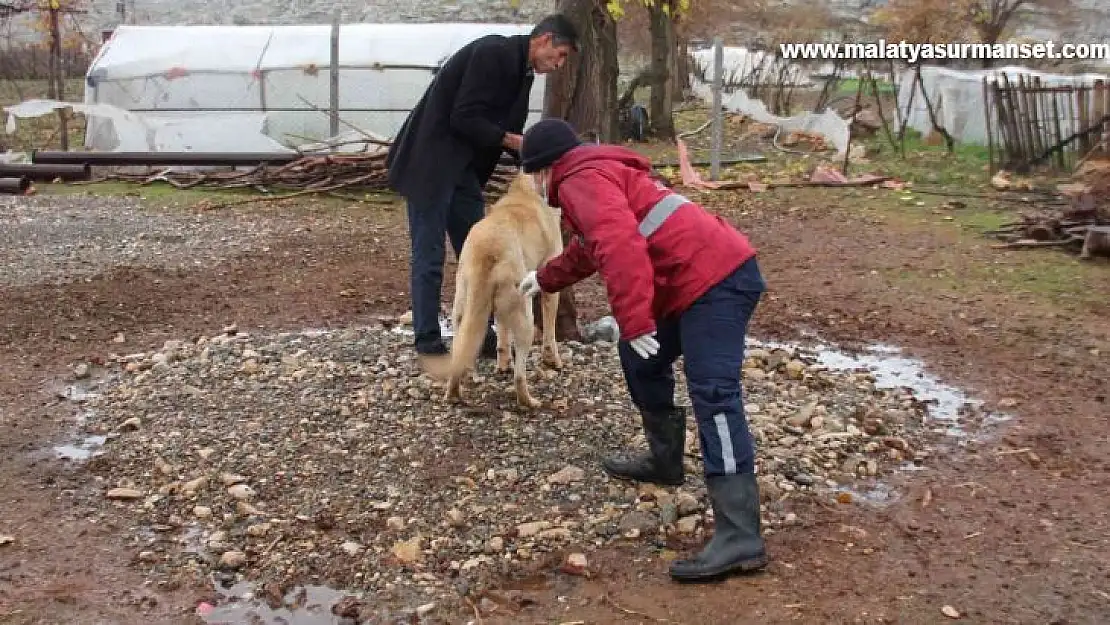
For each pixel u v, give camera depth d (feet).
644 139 64.28
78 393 18.31
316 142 50.21
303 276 27.84
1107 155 44.04
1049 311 24.63
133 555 12.51
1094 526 13.48
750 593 11.64
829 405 17.79
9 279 26.89
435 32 55.62
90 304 24.50
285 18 123.34
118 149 50.44
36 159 46.03
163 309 24.30
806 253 31.35
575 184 11.83
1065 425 17.47
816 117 60.95
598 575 12.07
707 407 11.89
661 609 11.33
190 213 38.17
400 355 19.88
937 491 14.62
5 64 89.25
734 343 11.94
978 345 22.22
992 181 42.86
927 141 58.39
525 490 14.15
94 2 108.27
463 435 15.90
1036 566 12.35
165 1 123.03
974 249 31.17
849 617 11.13
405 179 18.35
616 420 16.65
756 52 93.45
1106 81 45.83
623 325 11.31
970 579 12.04
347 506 13.58
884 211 37.76
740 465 11.94
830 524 13.39
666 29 63.93
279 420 16.39
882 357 21.47
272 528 13.04
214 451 15.29
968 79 57.26
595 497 13.97
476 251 15.99
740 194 42.09
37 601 11.43
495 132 17.84
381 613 11.24
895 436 16.56
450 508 13.57
